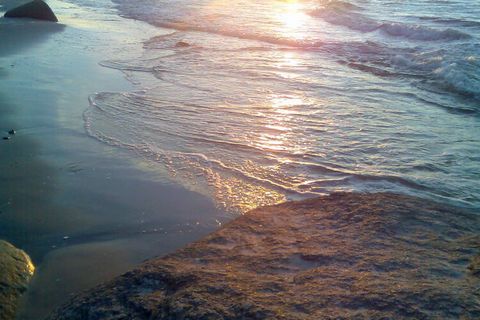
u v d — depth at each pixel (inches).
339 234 164.1
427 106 328.8
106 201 205.0
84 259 167.5
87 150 253.4
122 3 890.7
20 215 193.8
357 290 125.7
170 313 122.6
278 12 779.4
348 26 653.3
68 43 518.0
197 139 267.9
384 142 265.6
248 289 129.6
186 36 584.1
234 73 408.2
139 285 138.4
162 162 240.8
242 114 307.1
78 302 135.0
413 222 170.7
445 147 259.6
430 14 702.5
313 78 396.5
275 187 216.5
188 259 152.7
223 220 190.7
